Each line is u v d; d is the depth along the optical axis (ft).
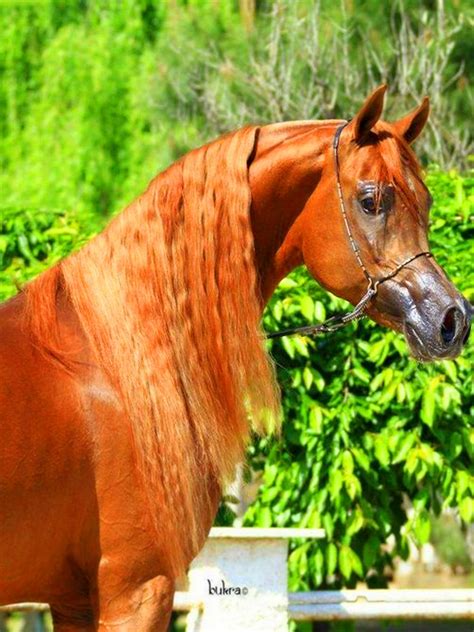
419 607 23.06
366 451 23.66
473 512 23.47
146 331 15.43
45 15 76.79
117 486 15.10
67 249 25.02
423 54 47.37
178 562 15.34
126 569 15.21
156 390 15.25
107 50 68.54
